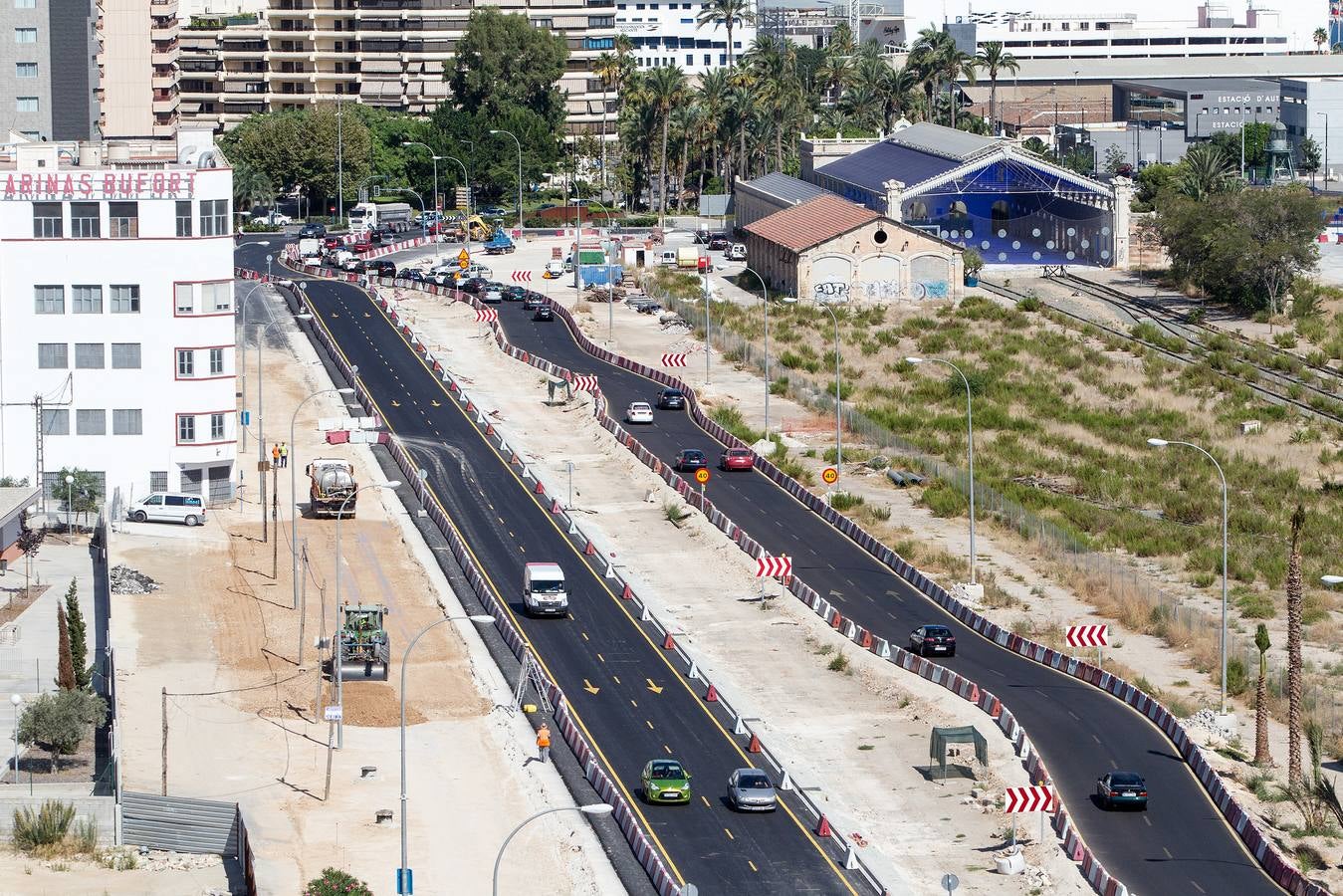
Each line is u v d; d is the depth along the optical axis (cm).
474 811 10906
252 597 14562
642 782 11112
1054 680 12975
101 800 10631
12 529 15238
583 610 14400
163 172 16350
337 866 10131
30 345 16375
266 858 10188
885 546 15962
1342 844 10306
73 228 16325
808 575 15350
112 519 16350
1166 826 10481
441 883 9944
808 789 11138
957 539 16425
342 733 12025
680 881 9875
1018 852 10000
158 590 14588
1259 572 15688
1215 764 11381
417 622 14100
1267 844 10038
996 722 12131
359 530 16262
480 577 14900
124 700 12406
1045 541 16112
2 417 16375
